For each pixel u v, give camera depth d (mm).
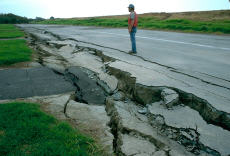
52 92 4520
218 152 2436
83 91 4945
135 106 3994
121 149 2596
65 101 4027
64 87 4836
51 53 9055
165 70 5340
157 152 2545
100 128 3197
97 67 6656
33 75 5676
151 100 3969
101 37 13859
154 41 11430
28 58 7316
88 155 2463
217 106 3199
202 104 3428
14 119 3055
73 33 17750
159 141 2746
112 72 5699
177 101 3596
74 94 4586
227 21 22438
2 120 2994
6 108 3359
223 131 2791
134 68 5492
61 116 3455
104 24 29688
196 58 6938
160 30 19203
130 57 7059
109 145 2748
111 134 3027
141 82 4305
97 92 4910
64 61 7633
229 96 3635
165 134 2908
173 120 3111
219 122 3041
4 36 15750
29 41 12773
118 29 22406
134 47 7676
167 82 4297
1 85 4895
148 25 22328
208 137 2680
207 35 14266
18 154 2355
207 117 3195
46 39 13648
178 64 6051
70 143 2592
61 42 11445
